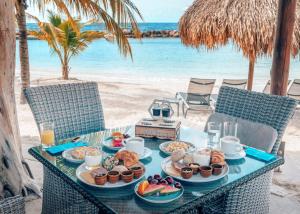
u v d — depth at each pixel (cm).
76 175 172
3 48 265
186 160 182
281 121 236
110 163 179
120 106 744
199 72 1617
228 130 231
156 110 254
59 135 274
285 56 335
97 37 1152
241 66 1802
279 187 323
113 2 391
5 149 233
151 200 147
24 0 535
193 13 525
